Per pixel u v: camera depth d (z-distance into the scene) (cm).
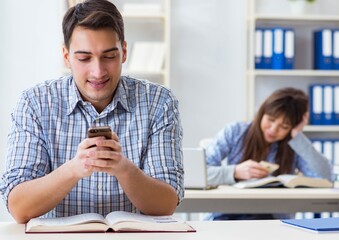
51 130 209
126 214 197
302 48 504
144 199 200
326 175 366
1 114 482
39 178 197
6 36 482
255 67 479
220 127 502
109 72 197
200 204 320
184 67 500
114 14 198
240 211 320
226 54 501
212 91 501
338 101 483
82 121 211
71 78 215
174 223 189
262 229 195
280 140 365
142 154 213
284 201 321
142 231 187
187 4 499
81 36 193
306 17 479
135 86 218
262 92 504
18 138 208
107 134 189
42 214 200
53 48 486
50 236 179
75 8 197
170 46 497
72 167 190
